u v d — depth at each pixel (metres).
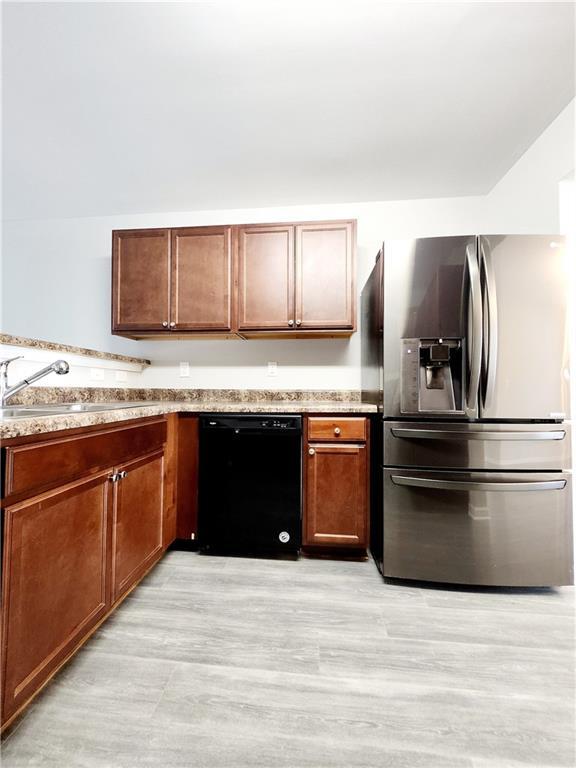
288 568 1.91
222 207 2.66
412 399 1.74
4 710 0.88
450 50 1.40
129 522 1.49
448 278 1.72
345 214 2.59
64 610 1.10
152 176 2.26
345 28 1.31
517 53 1.41
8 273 2.83
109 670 1.19
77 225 2.79
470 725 1.01
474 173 2.24
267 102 1.66
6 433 0.88
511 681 1.17
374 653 1.28
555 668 1.22
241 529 2.02
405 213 2.55
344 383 2.56
